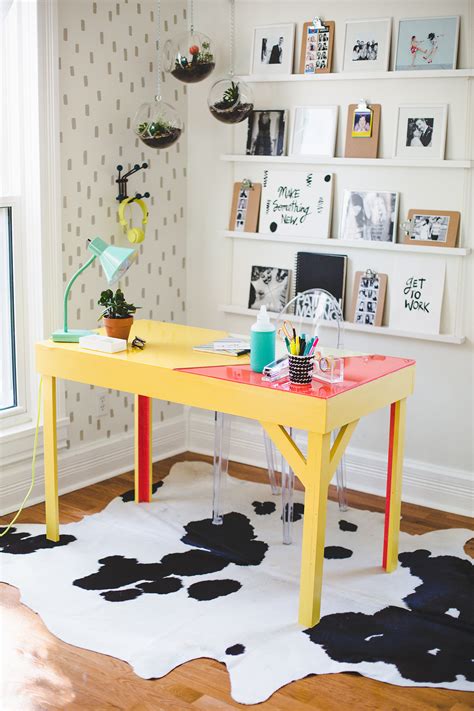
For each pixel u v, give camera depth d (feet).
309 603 9.25
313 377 9.64
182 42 12.64
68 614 9.49
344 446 9.50
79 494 13.03
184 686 8.29
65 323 11.23
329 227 13.39
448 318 12.58
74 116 12.51
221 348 10.64
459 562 10.98
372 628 9.34
